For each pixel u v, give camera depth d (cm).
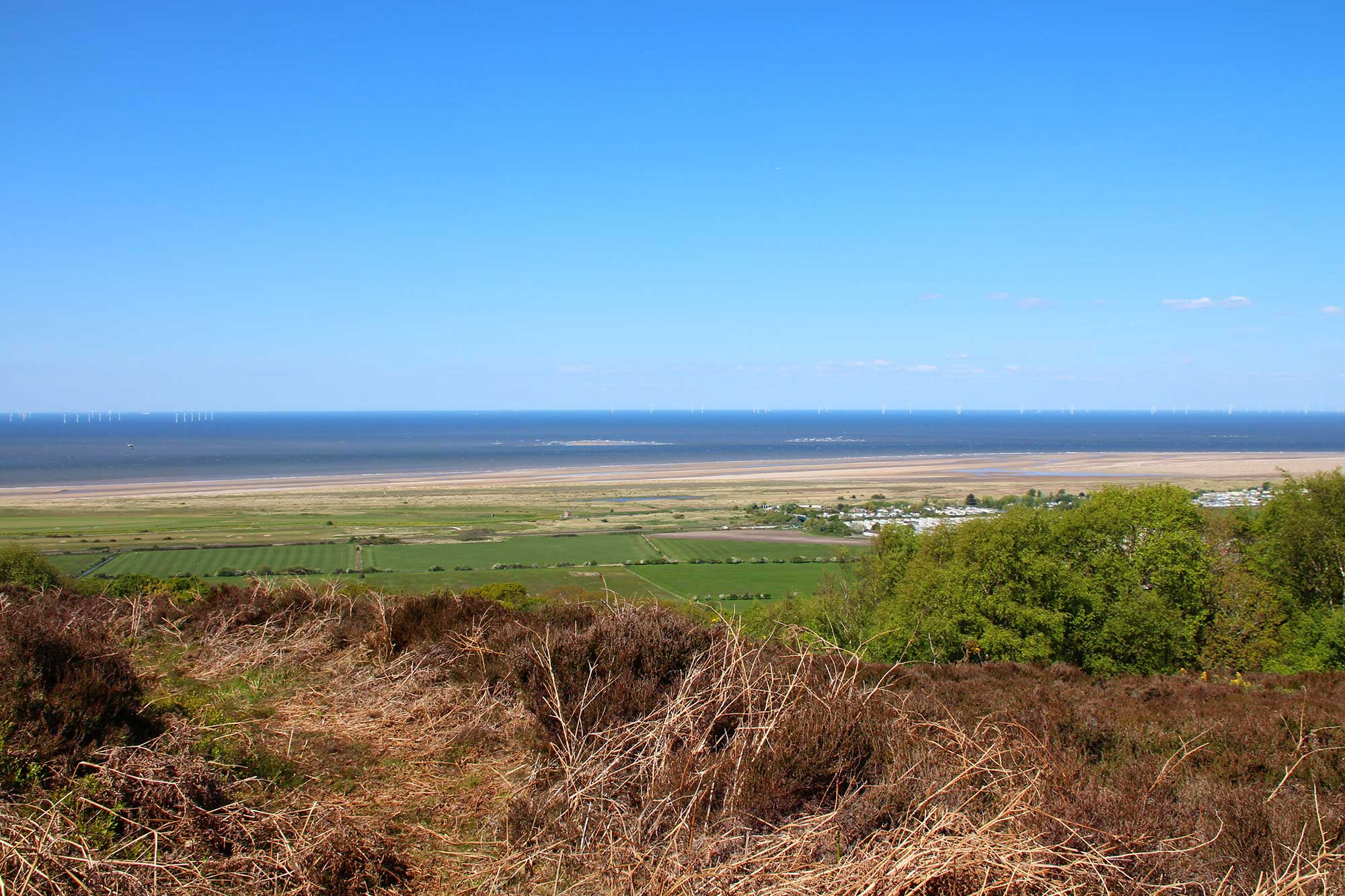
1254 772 716
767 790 476
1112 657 2670
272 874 412
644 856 422
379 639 952
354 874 422
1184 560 2961
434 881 440
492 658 843
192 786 465
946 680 1084
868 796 465
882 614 2928
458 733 669
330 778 567
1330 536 2922
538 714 629
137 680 653
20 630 569
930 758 513
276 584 1279
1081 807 464
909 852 385
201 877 395
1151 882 416
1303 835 471
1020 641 2600
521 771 594
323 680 825
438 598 1068
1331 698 1212
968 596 2694
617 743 542
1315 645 2631
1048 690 1031
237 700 728
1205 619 3003
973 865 384
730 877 394
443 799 545
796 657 680
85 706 530
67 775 465
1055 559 2783
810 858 415
